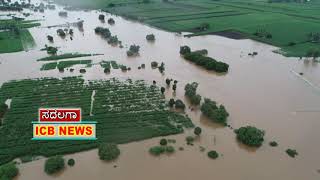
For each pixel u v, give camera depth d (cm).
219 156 7606
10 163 7194
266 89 10956
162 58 13925
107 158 7388
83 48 15225
